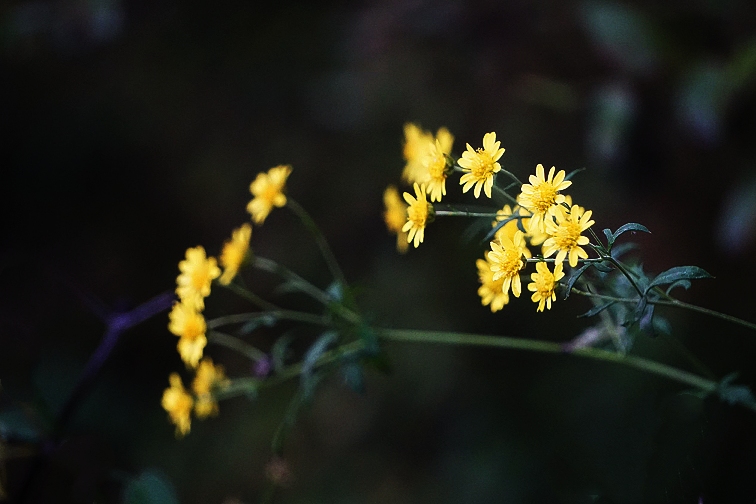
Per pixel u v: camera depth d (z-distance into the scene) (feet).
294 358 12.89
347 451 12.01
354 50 12.53
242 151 14.10
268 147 13.91
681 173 9.64
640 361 4.89
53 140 14.58
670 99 9.25
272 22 14.16
